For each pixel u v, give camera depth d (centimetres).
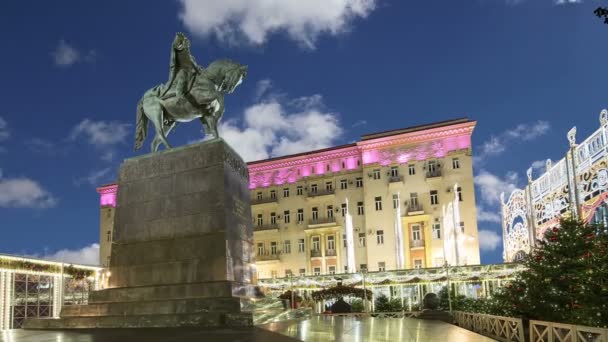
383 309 3372
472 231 4188
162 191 1215
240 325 940
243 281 1169
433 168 4428
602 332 700
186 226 1162
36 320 1109
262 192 5103
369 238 4469
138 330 922
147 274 1157
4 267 2428
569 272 1333
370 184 4581
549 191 2647
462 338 806
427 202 4369
